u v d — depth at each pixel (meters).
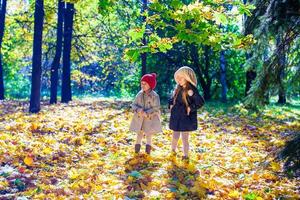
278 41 5.02
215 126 6.68
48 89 23.27
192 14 3.06
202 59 14.95
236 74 15.19
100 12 2.84
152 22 3.19
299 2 4.55
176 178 3.53
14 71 21.58
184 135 4.15
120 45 16.45
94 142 4.91
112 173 3.59
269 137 5.78
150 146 4.30
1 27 12.35
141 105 4.25
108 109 8.99
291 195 3.24
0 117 6.83
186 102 4.05
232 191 3.24
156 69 14.87
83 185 3.17
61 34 11.30
